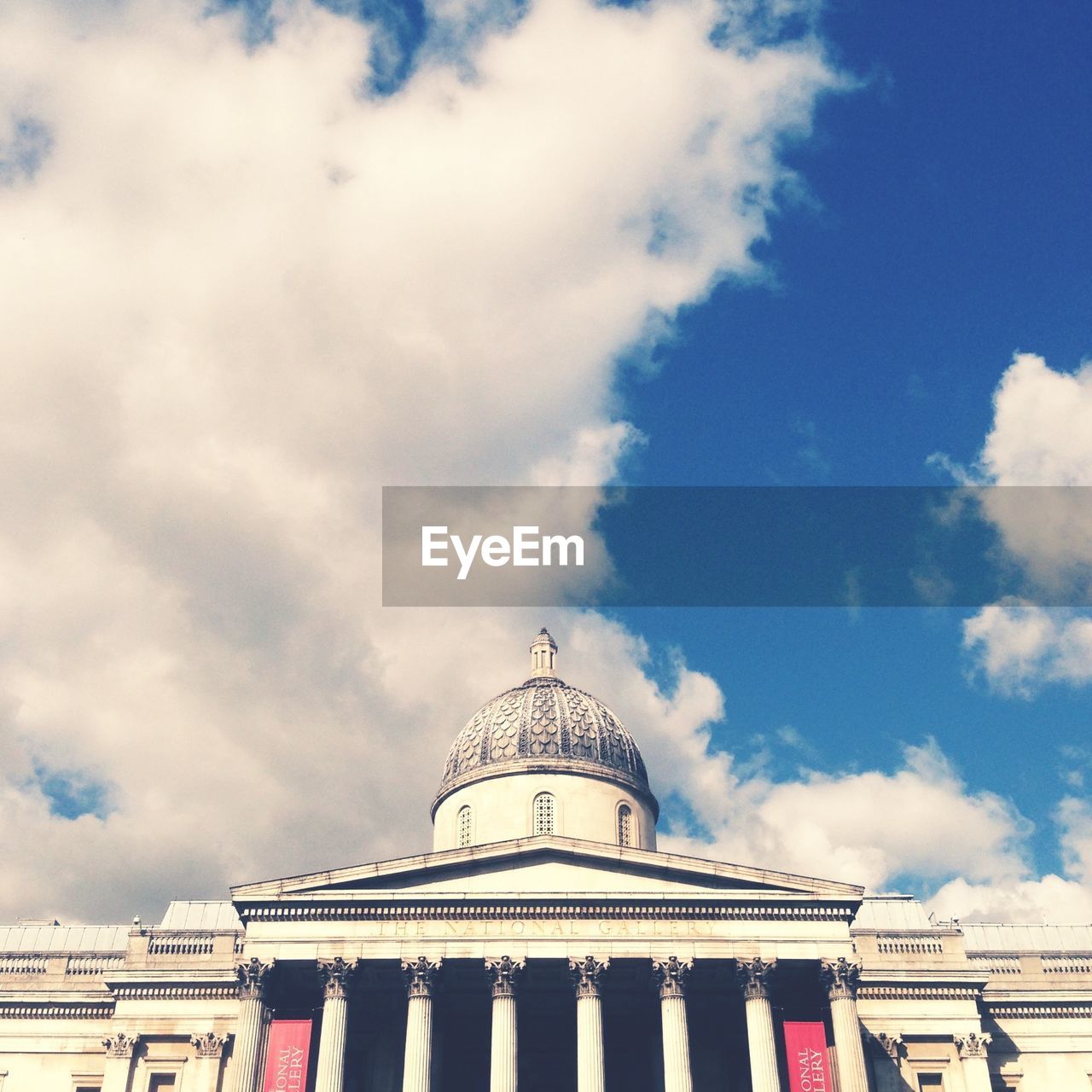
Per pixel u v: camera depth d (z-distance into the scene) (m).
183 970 79.62
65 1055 82.00
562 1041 78.56
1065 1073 83.06
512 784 85.00
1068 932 97.00
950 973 80.81
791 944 69.56
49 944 94.69
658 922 69.88
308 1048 66.56
